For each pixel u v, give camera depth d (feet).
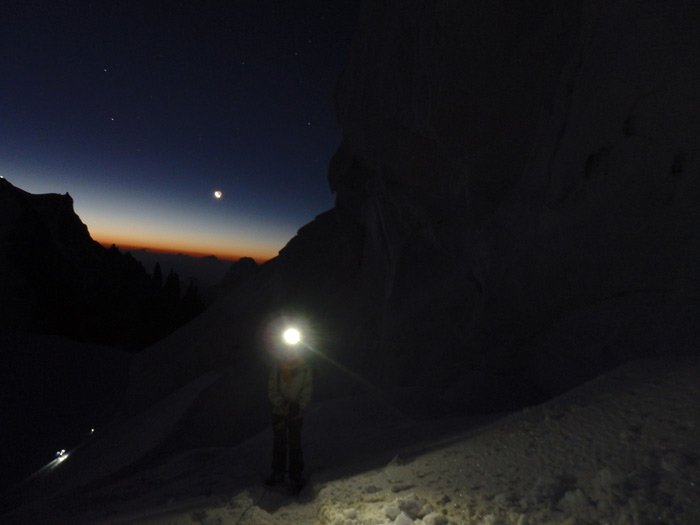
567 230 21.72
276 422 15.01
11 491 36.40
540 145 23.85
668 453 9.98
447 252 34.88
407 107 32.48
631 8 17.22
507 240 26.03
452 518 9.75
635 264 19.75
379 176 41.24
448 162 31.17
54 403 53.67
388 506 10.58
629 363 16.78
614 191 19.26
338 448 19.49
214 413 38.14
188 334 60.80
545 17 22.12
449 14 24.49
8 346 62.54
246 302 57.11
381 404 27.40
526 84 24.06
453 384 28.55
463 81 25.50
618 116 18.61
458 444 14.79
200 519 12.55
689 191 17.02
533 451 12.20
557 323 24.35
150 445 34.24
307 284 52.60
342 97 43.04
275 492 14.29
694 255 17.21
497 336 27.02
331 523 10.74
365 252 50.67
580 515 8.79
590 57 19.56
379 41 34.99
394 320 35.86
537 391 24.54
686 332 17.06
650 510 8.32
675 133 16.84
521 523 8.91
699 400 11.97
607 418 12.71
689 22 15.47
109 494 20.48
